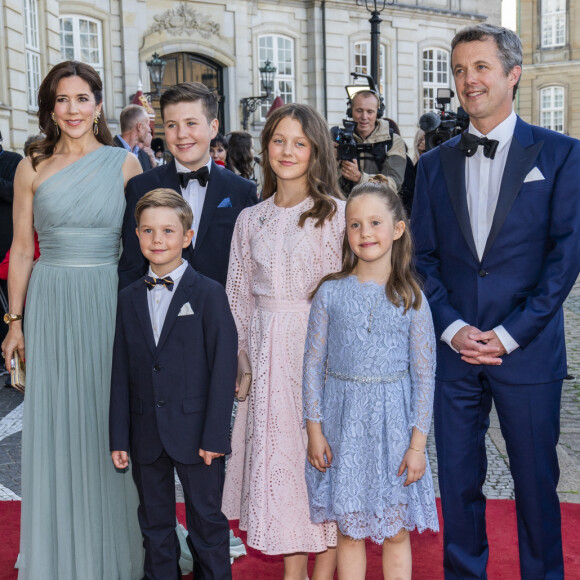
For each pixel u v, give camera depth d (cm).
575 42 2859
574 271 242
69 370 277
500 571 294
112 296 281
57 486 278
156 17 1739
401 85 2161
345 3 2006
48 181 275
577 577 283
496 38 240
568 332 742
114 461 262
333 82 2009
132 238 280
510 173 246
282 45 1969
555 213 243
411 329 245
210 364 258
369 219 239
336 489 245
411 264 259
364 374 244
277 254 262
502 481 385
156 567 266
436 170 266
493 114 248
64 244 276
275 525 260
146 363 258
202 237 284
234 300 277
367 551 314
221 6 1830
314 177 263
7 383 579
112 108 1692
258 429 261
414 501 247
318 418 250
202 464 259
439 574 293
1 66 1170
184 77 1834
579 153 242
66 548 279
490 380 255
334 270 262
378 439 242
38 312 278
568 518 337
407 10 2133
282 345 261
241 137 615
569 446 430
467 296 256
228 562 266
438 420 265
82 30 1644
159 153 955
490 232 249
